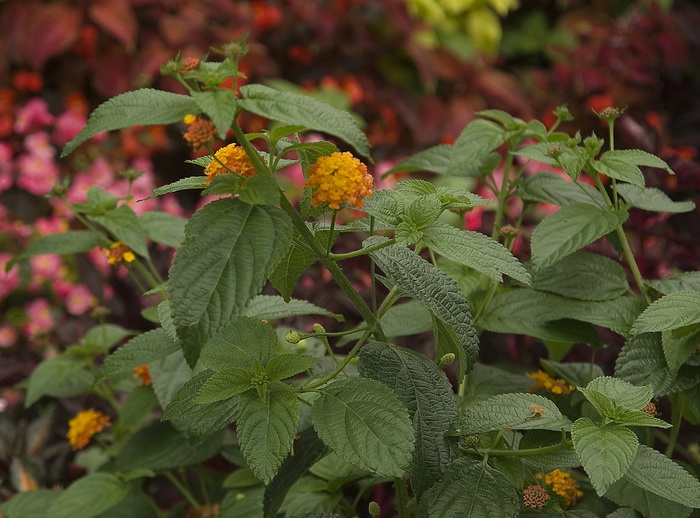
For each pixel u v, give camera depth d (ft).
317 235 2.65
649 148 3.96
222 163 2.40
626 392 2.52
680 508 2.71
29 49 6.73
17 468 3.86
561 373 3.12
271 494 2.68
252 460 2.41
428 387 2.60
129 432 3.69
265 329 2.58
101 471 3.54
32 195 6.43
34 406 4.36
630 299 2.94
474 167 3.26
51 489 3.78
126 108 2.37
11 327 6.15
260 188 2.39
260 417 2.45
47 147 6.38
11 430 4.08
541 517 2.68
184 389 2.61
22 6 6.90
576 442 2.44
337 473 3.02
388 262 2.58
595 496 2.87
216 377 2.49
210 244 2.35
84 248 3.43
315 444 2.68
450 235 2.52
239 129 2.40
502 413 2.56
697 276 2.93
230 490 3.25
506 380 3.06
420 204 2.53
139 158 6.76
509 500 2.56
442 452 2.56
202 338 2.29
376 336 2.71
